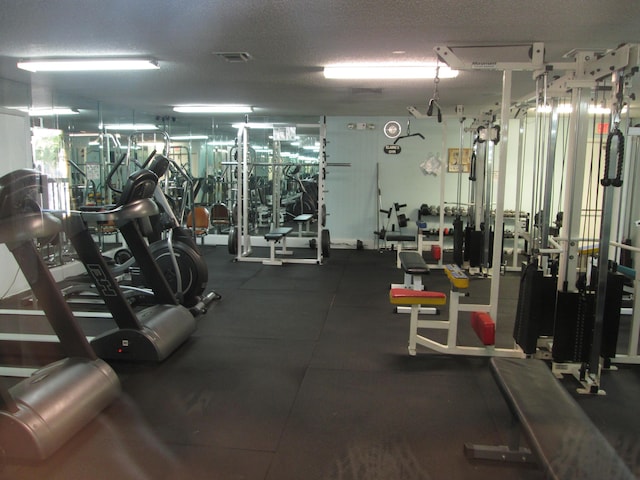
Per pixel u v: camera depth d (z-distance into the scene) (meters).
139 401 2.43
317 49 3.20
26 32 2.81
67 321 2.33
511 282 5.36
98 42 3.04
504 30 2.70
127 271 4.09
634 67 2.31
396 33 2.78
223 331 3.54
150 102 5.73
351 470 1.88
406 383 2.66
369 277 5.46
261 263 6.26
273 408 2.37
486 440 2.09
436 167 6.63
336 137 7.34
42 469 1.88
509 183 7.07
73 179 5.43
